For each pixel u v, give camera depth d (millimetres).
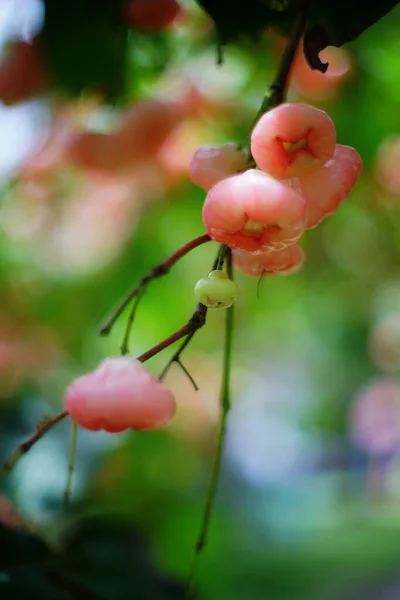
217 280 624
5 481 1069
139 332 1545
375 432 2072
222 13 736
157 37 882
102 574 745
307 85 1010
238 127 1078
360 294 1877
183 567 1441
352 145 1096
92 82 859
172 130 944
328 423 2293
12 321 1473
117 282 1430
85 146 941
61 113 957
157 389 629
